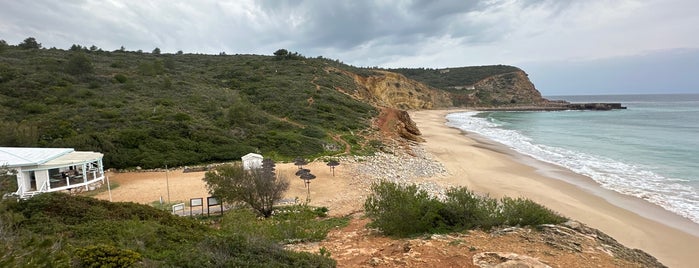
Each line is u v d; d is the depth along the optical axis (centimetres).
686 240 1641
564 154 3831
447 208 1212
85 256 636
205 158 3167
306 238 1186
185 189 2355
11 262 534
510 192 2416
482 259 780
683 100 19338
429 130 6162
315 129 4291
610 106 11994
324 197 2220
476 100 13500
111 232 968
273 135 3784
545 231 1018
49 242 643
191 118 3809
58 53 6456
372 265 796
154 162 2950
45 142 2909
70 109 3591
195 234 1112
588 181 2678
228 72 6869
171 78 5625
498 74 15875
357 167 3023
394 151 3847
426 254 830
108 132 3181
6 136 2728
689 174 2798
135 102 4128
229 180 1875
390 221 1208
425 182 2666
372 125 5084
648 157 3519
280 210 1895
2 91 3791
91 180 2395
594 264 805
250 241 774
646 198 2230
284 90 5900
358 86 7888
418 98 11038
